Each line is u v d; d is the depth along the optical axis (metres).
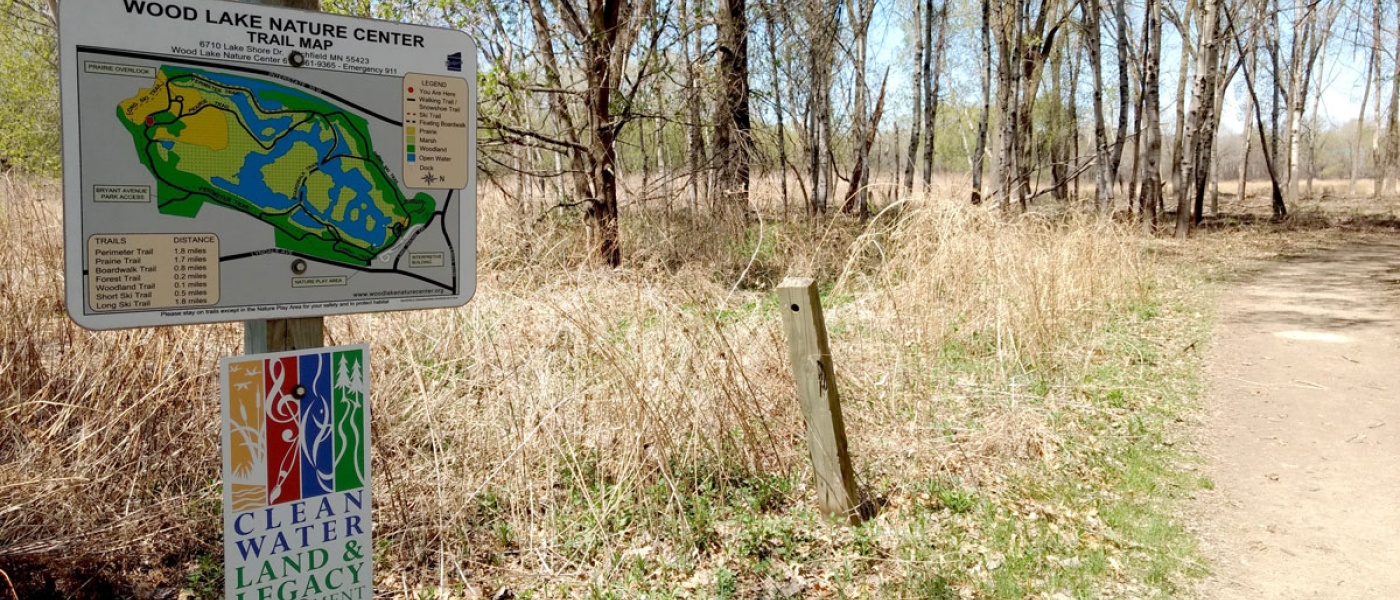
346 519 2.67
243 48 2.36
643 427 4.91
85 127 2.18
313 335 2.58
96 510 4.20
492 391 5.14
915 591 4.07
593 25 11.48
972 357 7.77
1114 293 10.88
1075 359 8.06
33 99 15.62
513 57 12.00
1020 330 7.70
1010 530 4.64
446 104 2.67
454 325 5.81
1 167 6.50
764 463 5.33
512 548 4.50
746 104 15.18
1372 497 5.30
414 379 5.32
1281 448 6.16
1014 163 22.30
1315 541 4.71
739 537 4.53
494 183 11.48
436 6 10.25
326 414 2.61
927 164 23.55
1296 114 33.28
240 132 2.37
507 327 5.57
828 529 4.68
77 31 2.16
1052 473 5.50
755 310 6.60
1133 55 29.45
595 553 4.43
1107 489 5.33
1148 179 22.25
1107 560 4.40
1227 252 18.98
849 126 25.36
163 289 2.30
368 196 2.57
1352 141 63.34
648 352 5.27
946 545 4.49
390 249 2.62
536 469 4.92
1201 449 6.13
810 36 19.30
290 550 2.59
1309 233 23.53
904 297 7.82
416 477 4.66
